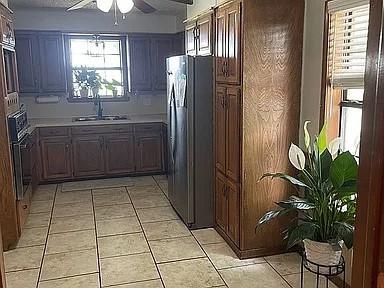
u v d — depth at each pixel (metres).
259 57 2.82
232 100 3.03
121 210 4.19
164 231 3.61
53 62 5.23
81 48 5.57
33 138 4.75
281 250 3.13
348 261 2.54
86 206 4.32
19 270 2.90
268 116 2.91
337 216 2.25
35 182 4.79
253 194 2.99
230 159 3.15
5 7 3.41
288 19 2.81
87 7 4.85
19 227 3.43
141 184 5.17
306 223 2.30
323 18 2.63
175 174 3.97
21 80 5.11
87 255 3.14
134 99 5.90
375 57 0.69
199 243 3.35
